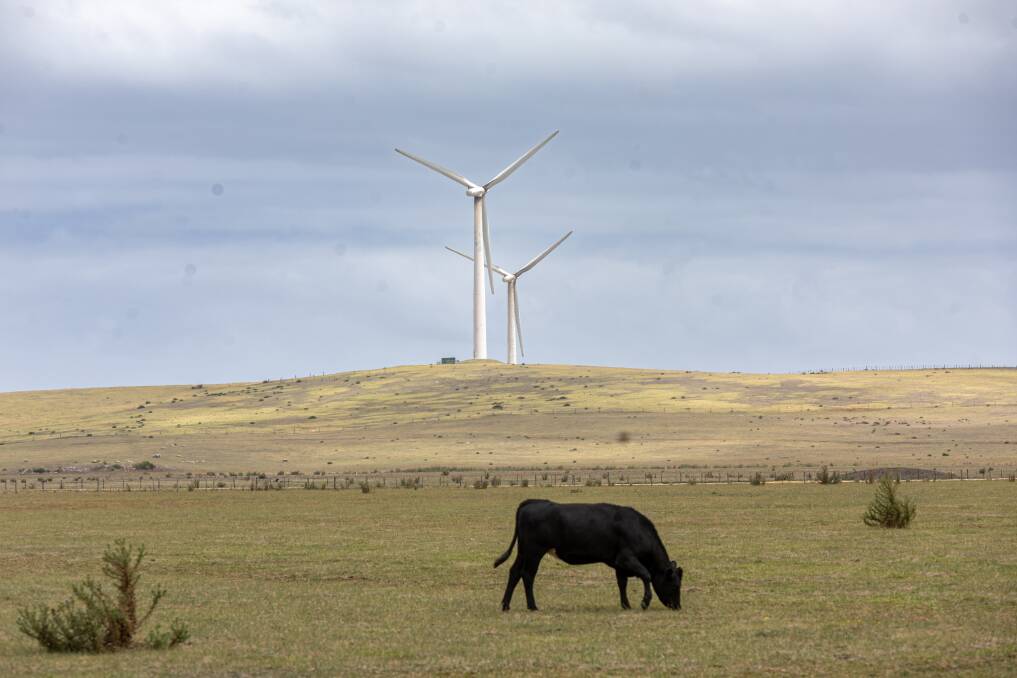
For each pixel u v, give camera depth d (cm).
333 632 7725
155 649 7225
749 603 8694
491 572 11169
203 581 10794
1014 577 9700
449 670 6481
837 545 12762
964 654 6575
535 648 7006
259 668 6588
